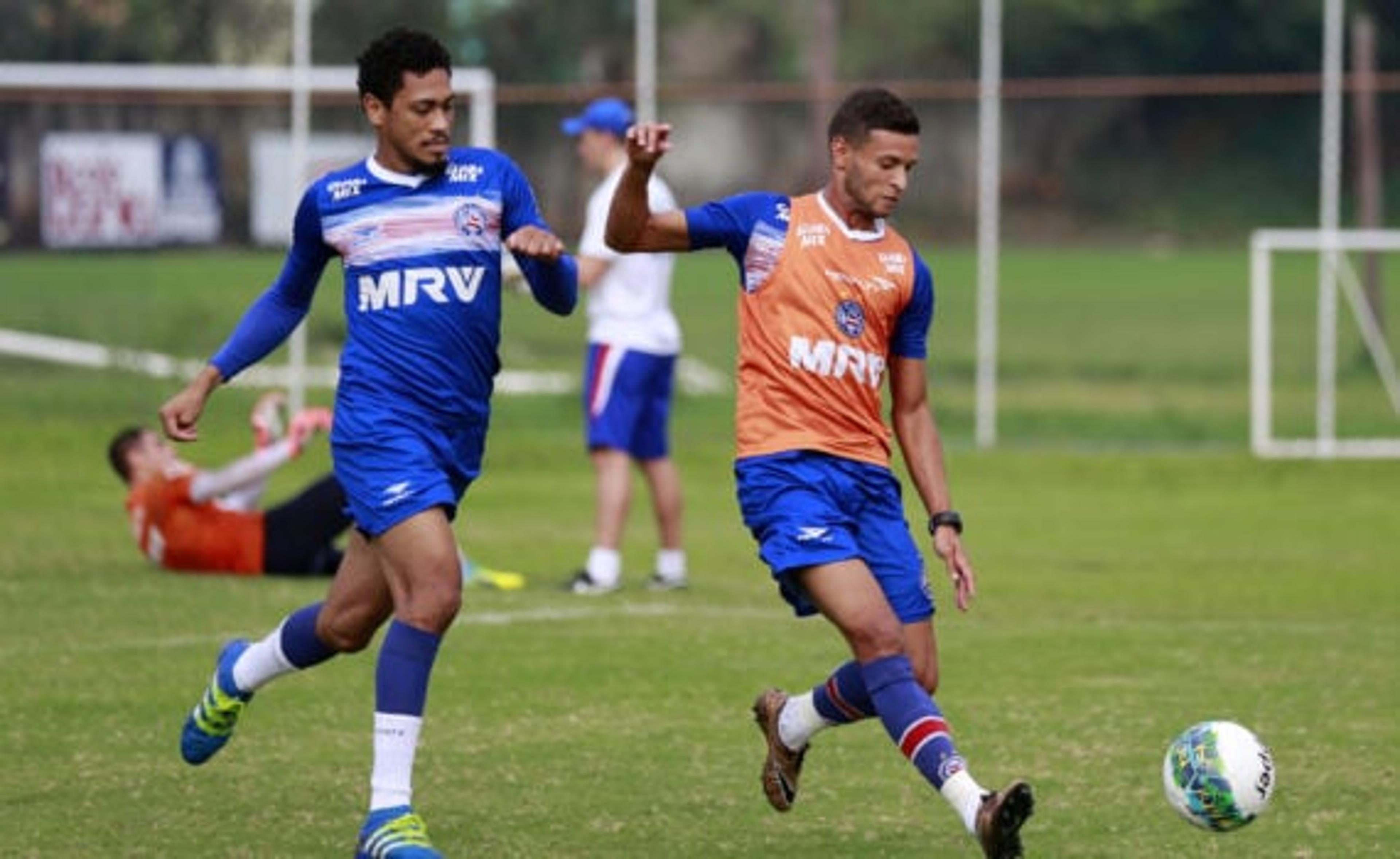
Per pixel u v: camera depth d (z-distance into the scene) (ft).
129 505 145.48
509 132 433.07
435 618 74.49
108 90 251.19
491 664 113.29
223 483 141.59
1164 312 446.60
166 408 78.89
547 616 129.08
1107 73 572.10
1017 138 580.71
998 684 109.29
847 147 76.95
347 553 79.25
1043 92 220.02
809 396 76.43
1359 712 102.94
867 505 77.20
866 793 86.74
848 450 76.59
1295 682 110.42
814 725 79.87
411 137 75.92
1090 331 409.49
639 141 74.43
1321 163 568.00
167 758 91.25
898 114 76.28
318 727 97.71
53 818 81.25
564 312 79.15
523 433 232.94
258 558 142.10
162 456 146.30
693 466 214.28
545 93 222.89
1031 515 183.93
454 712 101.45
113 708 101.24
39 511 175.63
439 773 89.35
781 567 74.84
